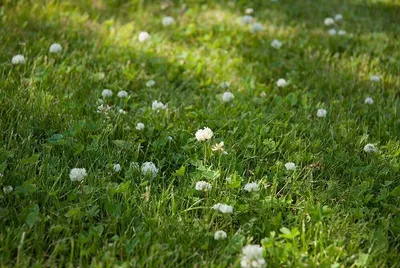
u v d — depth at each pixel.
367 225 1.13
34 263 1.04
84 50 1.60
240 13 1.99
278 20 1.94
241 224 1.12
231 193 1.17
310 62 1.65
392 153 1.29
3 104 1.31
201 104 1.44
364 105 1.46
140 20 1.85
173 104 1.42
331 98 1.49
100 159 1.22
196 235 1.08
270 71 1.60
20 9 1.76
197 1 2.07
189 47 1.72
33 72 1.45
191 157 1.24
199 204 1.16
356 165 1.26
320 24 1.92
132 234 1.09
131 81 1.51
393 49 1.75
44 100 1.35
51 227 1.07
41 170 1.17
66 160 1.20
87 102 1.38
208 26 1.84
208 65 1.62
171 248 1.07
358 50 1.72
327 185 1.22
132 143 1.26
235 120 1.34
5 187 1.12
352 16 2.00
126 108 1.41
